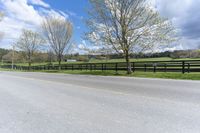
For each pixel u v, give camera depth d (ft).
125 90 26.86
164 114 14.96
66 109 17.03
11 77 55.31
